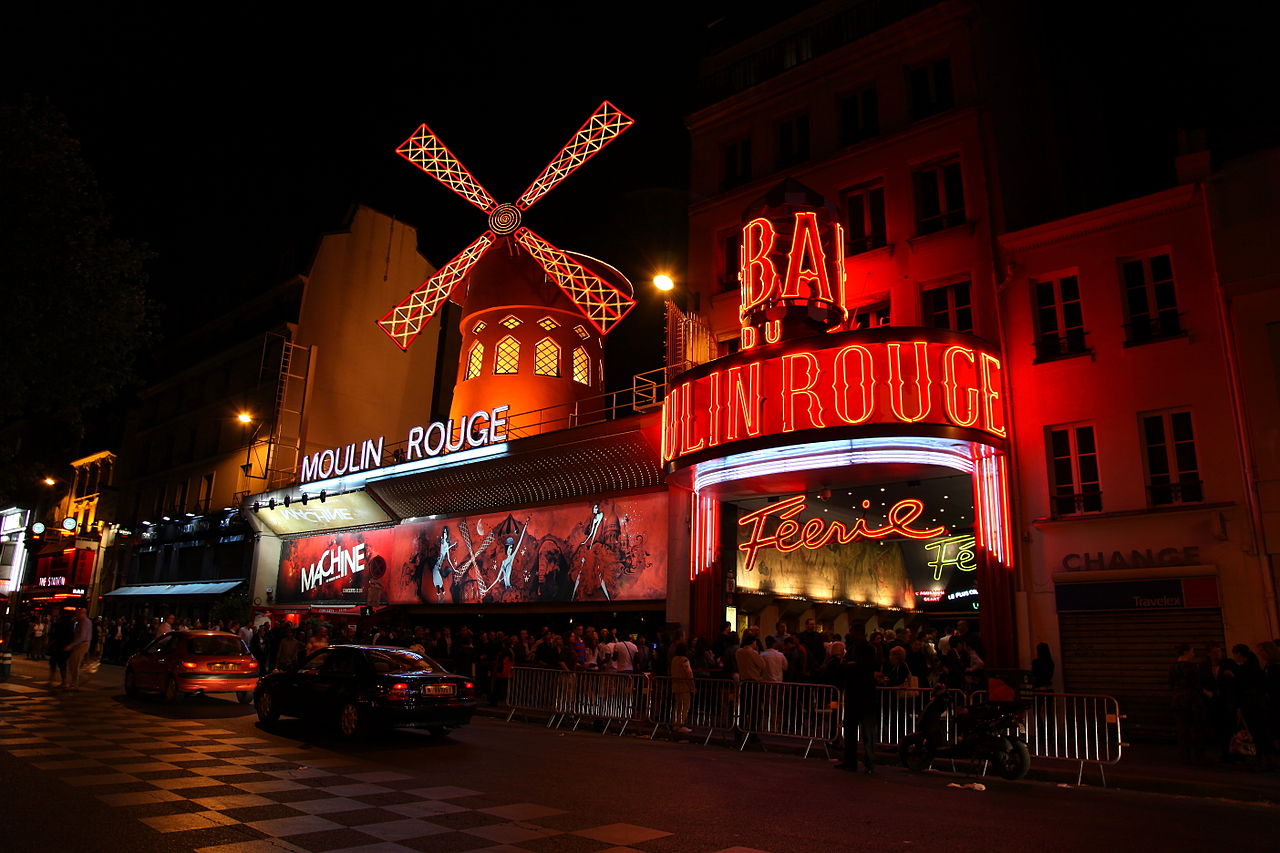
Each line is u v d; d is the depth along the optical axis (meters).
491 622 22.75
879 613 22.55
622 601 19.19
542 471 20.94
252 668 15.23
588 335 26.20
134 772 8.02
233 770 8.36
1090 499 13.88
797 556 20.08
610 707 13.47
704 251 19.61
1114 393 13.89
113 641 27.75
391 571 25.72
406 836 5.94
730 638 14.65
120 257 14.45
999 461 14.47
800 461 14.84
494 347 25.23
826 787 8.52
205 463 35.28
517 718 15.34
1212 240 13.26
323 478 27.02
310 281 32.75
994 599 14.09
